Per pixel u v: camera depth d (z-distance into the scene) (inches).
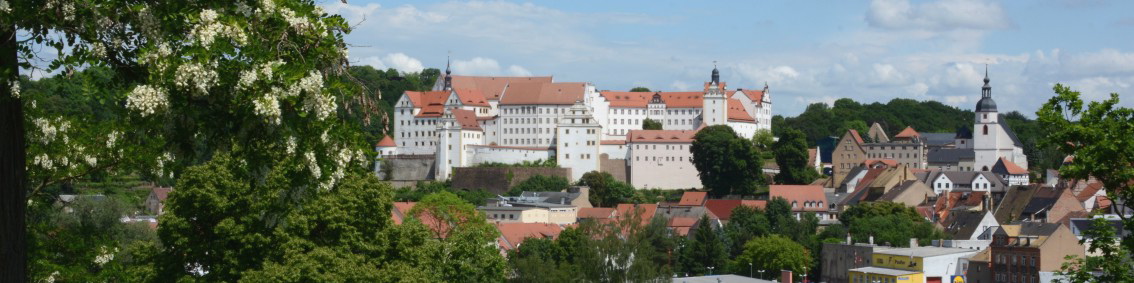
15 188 1083.3
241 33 1141.1
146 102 1120.8
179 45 1147.9
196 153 1206.3
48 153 2156.7
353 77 1237.7
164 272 2925.7
